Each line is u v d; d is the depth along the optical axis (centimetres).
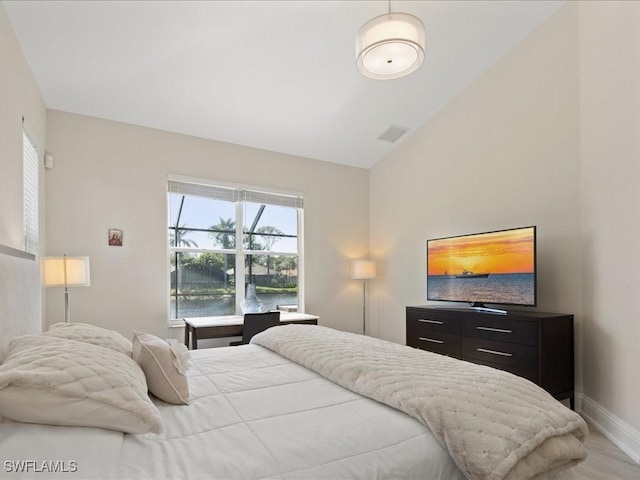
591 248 276
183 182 407
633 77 223
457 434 110
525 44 339
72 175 351
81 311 351
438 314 358
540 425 115
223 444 104
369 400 139
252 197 450
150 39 283
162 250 390
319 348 192
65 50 280
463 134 400
